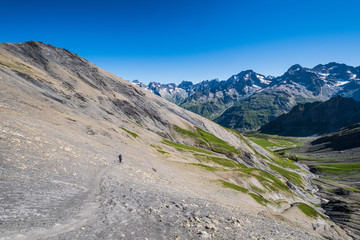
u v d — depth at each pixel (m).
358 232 78.94
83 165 33.78
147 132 127.88
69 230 14.16
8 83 69.19
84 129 65.81
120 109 141.88
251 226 26.06
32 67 111.00
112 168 39.09
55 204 17.64
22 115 46.34
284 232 30.48
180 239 15.98
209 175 82.06
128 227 16.61
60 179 24.39
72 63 152.88
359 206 102.44
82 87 128.25
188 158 103.06
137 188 30.75
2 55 104.44
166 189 38.03
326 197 135.25
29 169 23.14
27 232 12.48
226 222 23.83
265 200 75.62
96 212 18.28
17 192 17.16
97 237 14.03
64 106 84.25
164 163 76.50
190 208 26.62
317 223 75.38
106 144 62.91
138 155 70.81
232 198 62.12
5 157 23.06
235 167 119.75
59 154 33.03
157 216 20.30
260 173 113.81
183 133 161.38
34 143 32.00
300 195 121.31
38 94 79.38
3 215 13.35
